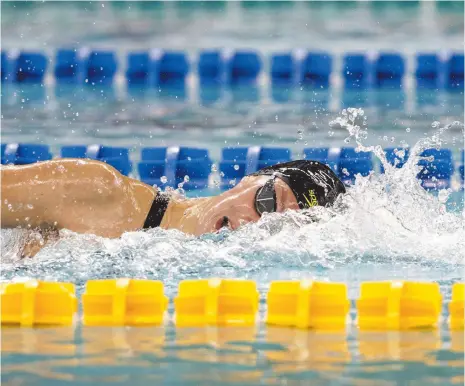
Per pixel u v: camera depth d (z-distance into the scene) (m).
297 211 13.09
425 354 7.24
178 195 14.55
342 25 40.88
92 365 6.73
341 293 8.98
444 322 8.98
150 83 33.00
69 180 13.46
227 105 29.97
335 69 34.09
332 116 27.98
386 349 7.46
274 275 11.52
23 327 8.73
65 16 42.31
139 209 13.67
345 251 12.85
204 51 33.81
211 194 20.88
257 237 12.89
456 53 33.25
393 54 33.03
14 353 7.27
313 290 8.92
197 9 43.81
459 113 28.25
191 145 24.34
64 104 29.89
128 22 41.69
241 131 26.02
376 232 13.27
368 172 21.97
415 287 9.05
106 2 44.53
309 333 8.32
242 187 13.46
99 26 40.78
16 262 12.55
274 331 8.42
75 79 33.19
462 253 12.83
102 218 13.45
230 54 33.47
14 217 13.38
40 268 12.04
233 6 44.19
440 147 23.14
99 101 30.47
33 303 8.95
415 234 13.60
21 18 41.75
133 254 12.55
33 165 13.66
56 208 13.40
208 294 9.09
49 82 33.16
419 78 33.12
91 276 11.61
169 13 43.34
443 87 32.66
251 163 22.17
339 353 7.30
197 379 6.23
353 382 6.18
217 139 25.03
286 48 36.81
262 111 28.91
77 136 25.34
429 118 27.58
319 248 12.83
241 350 7.44
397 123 26.84
